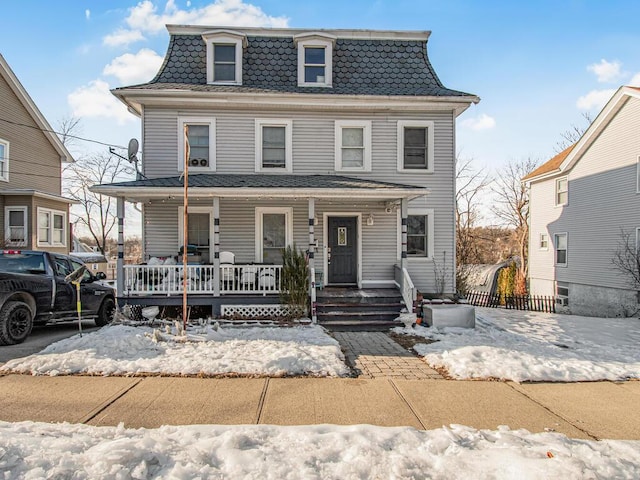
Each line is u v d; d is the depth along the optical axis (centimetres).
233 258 1183
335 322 1042
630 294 1809
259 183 1112
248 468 348
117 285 1057
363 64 1381
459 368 677
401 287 1159
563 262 2306
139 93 1205
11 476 320
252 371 656
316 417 493
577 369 684
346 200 1266
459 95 1278
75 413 495
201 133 1280
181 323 920
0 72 1800
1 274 819
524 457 369
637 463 375
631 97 1794
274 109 1284
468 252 3469
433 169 1304
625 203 1845
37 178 2050
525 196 3403
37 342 856
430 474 345
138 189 1024
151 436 408
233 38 1311
